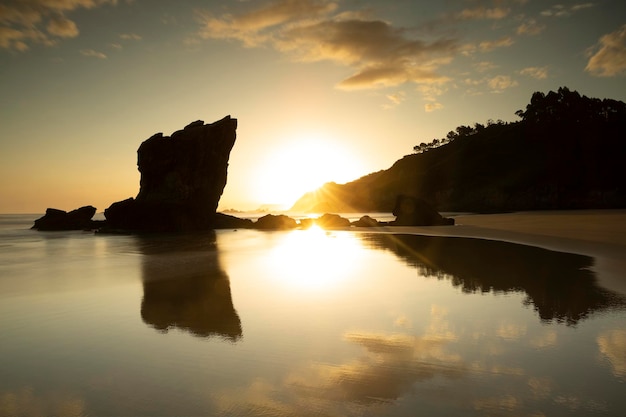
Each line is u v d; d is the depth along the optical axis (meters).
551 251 21.91
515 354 7.06
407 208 57.06
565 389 5.68
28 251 27.25
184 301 11.62
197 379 6.24
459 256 21.12
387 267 17.89
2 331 8.94
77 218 55.84
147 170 51.31
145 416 5.16
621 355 6.93
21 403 5.58
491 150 169.00
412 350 7.37
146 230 47.38
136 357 7.23
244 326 9.05
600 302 10.59
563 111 142.00
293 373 6.41
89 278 15.91
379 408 5.25
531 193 128.50
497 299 11.13
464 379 6.07
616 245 23.70
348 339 8.05
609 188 114.75
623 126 128.62
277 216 59.50
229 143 56.62
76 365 6.91
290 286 13.74
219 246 29.75
